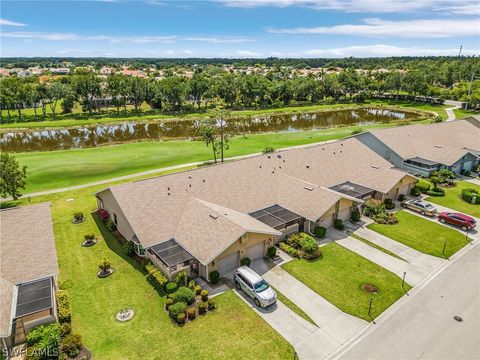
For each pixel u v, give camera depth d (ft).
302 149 152.15
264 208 117.39
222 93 449.48
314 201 115.85
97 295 86.17
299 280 91.35
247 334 73.36
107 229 118.73
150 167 190.70
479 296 85.71
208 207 103.96
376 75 579.48
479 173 178.09
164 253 91.35
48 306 71.67
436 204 139.95
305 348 69.97
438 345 71.05
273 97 482.28
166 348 69.87
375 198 138.10
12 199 147.13
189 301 81.46
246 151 226.38
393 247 107.34
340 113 424.46
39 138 296.92
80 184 165.48
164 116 392.68
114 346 70.64
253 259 99.91
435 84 579.07
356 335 73.46
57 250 106.42
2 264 79.77
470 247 107.86
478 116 233.55
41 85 387.14
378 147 184.03
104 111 423.64
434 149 180.45
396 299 84.58
